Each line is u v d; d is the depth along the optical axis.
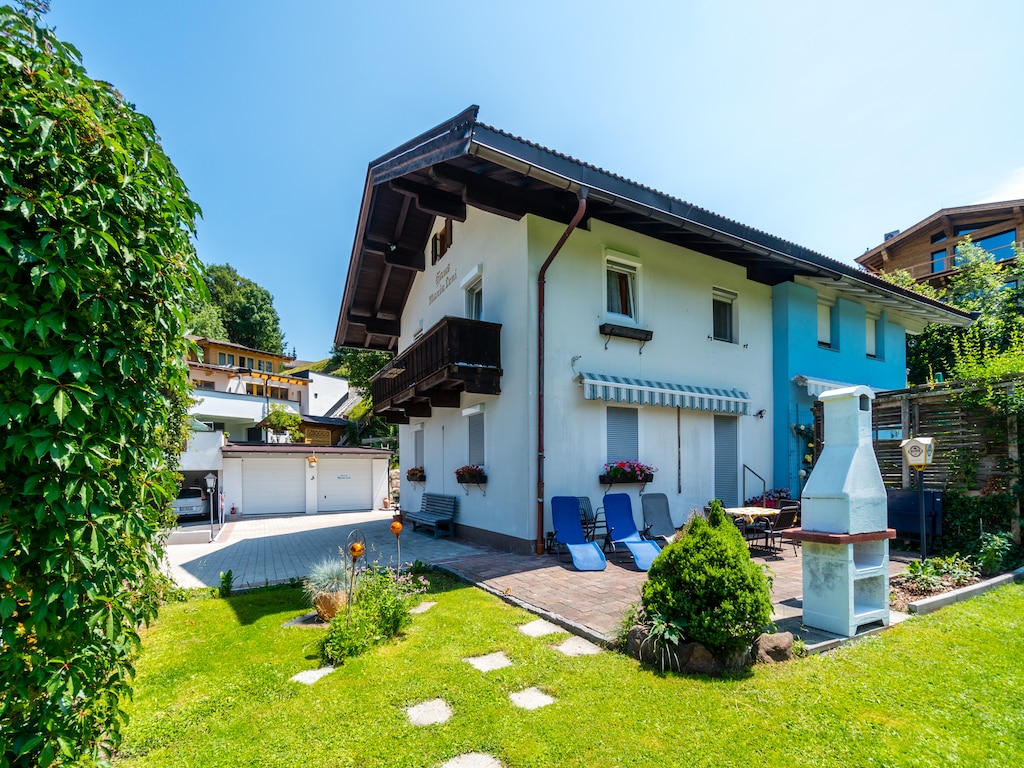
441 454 14.14
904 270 28.91
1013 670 4.15
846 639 4.82
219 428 29.34
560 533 9.31
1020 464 8.12
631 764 2.96
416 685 4.10
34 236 2.21
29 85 2.22
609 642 4.82
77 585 2.32
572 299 10.55
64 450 2.19
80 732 2.42
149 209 2.71
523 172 7.91
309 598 6.64
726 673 4.12
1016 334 14.42
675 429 11.86
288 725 3.55
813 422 13.27
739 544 4.57
